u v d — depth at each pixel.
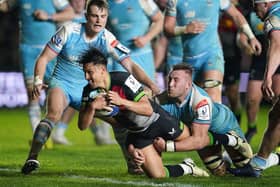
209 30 30.45
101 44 25.83
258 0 23.31
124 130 24.61
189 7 30.39
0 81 59.12
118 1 32.62
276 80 25.70
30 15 34.72
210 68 30.34
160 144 23.30
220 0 30.61
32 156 25.02
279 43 22.81
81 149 34.50
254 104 34.75
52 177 24.33
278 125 23.66
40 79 25.59
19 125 47.41
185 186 22.12
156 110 22.97
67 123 37.19
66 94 25.91
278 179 23.77
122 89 22.38
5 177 24.28
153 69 33.59
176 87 23.52
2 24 65.94
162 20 32.78
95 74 22.09
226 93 36.69
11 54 65.56
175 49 30.91
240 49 36.06
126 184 22.50
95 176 24.64
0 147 35.41
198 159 29.94
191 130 23.64
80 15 35.31
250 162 24.06
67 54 25.81
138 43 32.34
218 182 23.00
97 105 22.20
